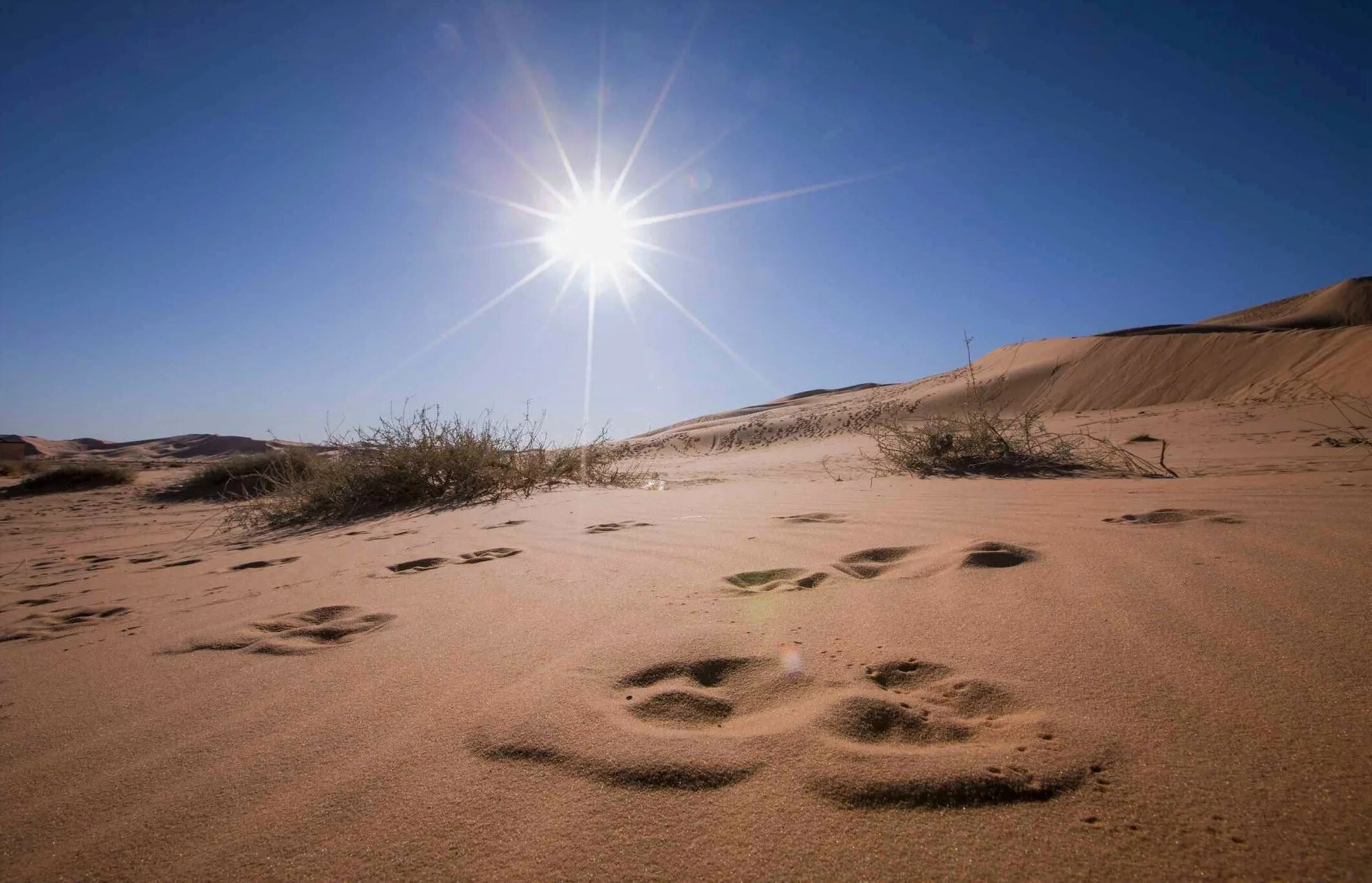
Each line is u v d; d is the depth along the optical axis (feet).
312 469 23.79
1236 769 3.20
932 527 9.71
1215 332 70.33
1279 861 2.62
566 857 2.92
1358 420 26.40
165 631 7.09
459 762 3.73
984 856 2.77
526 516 14.75
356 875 2.90
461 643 5.80
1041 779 3.22
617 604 6.74
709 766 3.48
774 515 12.09
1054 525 9.12
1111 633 4.98
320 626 6.70
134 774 3.91
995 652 4.83
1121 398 62.69
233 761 3.97
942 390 83.15
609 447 26.50
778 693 4.46
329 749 4.02
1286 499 9.36
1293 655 4.34
